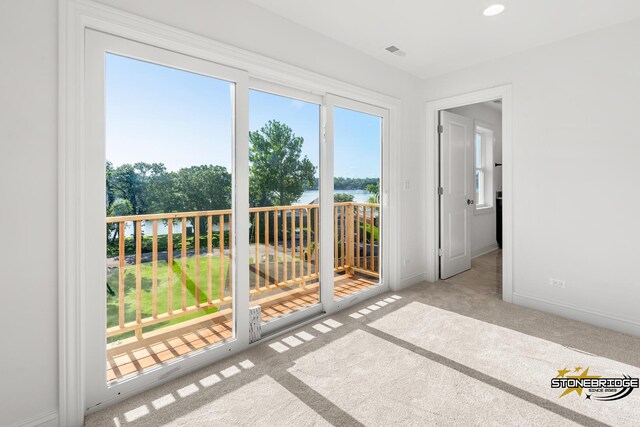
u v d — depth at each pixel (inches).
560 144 101.3
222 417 58.4
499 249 208.5
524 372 71.3
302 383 68.2
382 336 89.5
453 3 81.4
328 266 105.7
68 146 55.2
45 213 54.0
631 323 89.4
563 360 76.1
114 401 62.8
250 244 91.1
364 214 123.6
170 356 74.0
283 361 77.2
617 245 91.8
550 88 103.0
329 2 81.0
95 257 60.7
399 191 128.3
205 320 80.1
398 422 56.4
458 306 111.7
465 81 125.3
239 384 68.3
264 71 85.0
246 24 79.9
